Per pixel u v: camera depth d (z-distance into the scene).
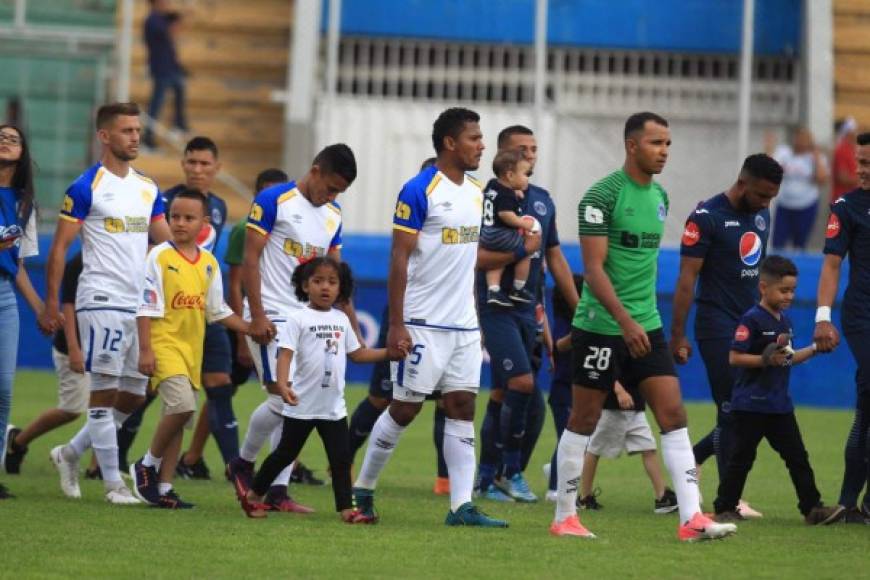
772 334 32.00
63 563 25.16
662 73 81.19
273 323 33.16
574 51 81.19
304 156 78.06
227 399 37.66
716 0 81.12
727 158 80.12
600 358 28.61
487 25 80.88
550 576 24.75
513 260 36.06
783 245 72.88
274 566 25.23
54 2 84.56
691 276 33.75
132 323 33.69
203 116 83.88
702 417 57.53
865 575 25.59
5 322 32.22
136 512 31.58
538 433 38.47
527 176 36.56
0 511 31.19
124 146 33.88
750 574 25.39
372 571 24.94
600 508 35.31
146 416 54.16
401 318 30.45
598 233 28.28
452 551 27.11
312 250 33.59
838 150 73.88
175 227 32.47
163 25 78.00
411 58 80.81
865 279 33.06
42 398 56.62
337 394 30.64
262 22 86.06
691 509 28.77
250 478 32.88
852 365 63.38
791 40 81.50
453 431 30.97
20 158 32.06
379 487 38.50
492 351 36.41
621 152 80.06
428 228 30.64
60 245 33.25
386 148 78.31
